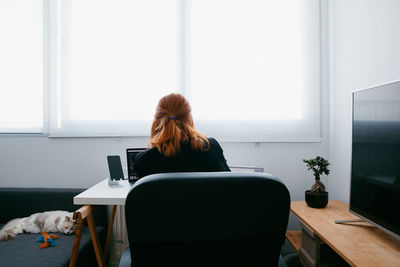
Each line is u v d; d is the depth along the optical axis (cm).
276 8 204
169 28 205
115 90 204
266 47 203
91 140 202
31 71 206
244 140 197
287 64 202
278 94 202
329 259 130
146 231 66
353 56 167
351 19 170
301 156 200
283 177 200
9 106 206
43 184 204
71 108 204
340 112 182
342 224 124
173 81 204
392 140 99
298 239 161
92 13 205
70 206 186
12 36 207
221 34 204
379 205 106
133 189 62
